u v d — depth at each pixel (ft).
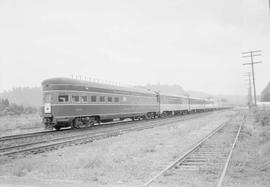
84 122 82.17
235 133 70.79
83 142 55.52
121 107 100.53
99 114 87.10
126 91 105.09
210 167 32.99
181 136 66.08
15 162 36.96
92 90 84.17
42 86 75.41
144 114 122.31
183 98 182.60
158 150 47.32
